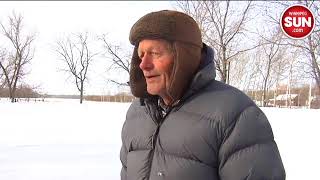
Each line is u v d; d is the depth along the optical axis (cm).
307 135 938
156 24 145
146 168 157
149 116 164
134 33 152
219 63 1636
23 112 2238
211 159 143
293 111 1827
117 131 1201
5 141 939
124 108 2878
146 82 162
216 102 145
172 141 149
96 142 937
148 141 160
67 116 1911
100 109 2686
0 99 5294
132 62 166
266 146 139
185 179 143
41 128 1284
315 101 2200
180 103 153
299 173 556
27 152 777
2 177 558
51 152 779
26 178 554
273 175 136
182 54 146
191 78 151
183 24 146
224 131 141
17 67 5119
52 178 554
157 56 149
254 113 143
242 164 137
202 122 144
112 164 658
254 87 3744
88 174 581
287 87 3512
